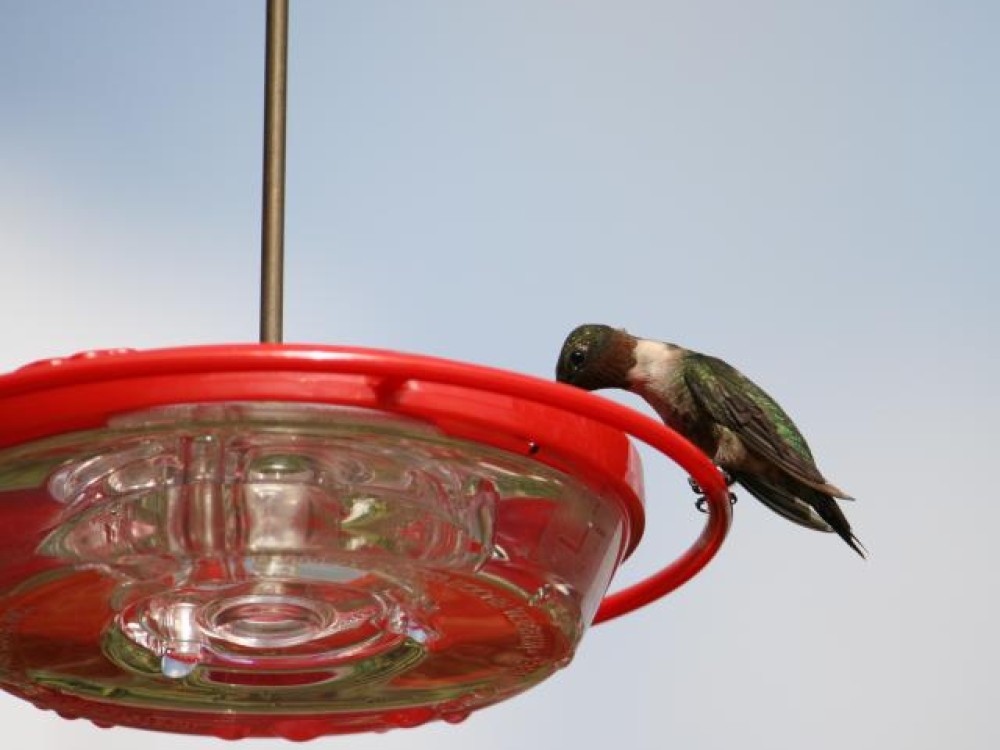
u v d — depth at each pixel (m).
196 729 5.04
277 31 4.61
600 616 5.48
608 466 4.36
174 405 3.87
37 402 3.89
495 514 4.30
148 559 4.10
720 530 4.90
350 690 4.88
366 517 4.09
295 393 3.84
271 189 4.52
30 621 4.47
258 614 4.51
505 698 5.05
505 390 4.04
